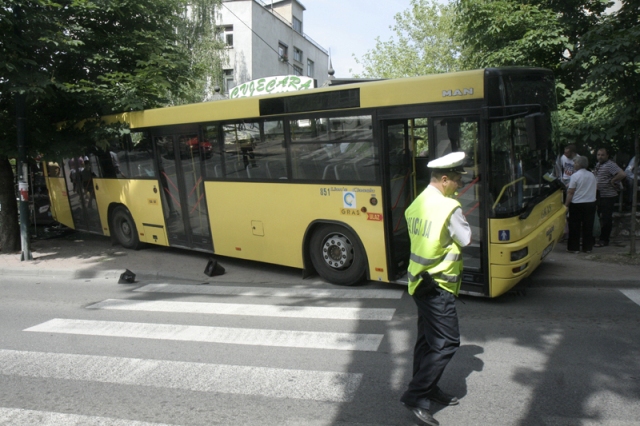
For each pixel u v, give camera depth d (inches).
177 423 152.4
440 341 142.1
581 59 293.3
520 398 155.7
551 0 437.1
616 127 304.3
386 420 147.6
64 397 173.5
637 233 381.4
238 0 1128.2
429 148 250.1
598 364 177.5
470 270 248.7
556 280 276.7
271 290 301.6
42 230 541.0
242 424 150.0
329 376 179.8
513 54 424.2
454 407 151.9
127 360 204.1
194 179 362.6
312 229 302.5
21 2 343.9
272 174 313.3
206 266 350.9
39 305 294.8
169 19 462.9
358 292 285.0
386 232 268.5
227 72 1139.9
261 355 203.0
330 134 282.7
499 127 233.1
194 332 234.4
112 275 359.6
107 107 407.2
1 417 160.6
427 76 247.0
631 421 140.0
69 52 392.8
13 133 406.6
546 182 270.1
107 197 441.7
